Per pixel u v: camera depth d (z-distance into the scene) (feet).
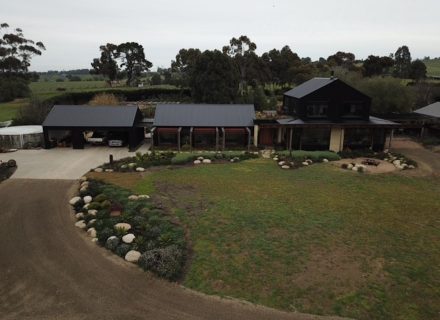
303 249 52.11
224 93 188.03
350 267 47.60
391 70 331.16
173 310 38.99
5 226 58.80
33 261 48.37
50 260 48.55
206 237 55.26
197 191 76.23
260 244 53.26
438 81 250.16
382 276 45.70
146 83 413.39
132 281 44.06
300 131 114.93
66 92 223.71
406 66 322.96
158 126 117.19
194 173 89.92
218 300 40.70
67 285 43.16
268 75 276.21
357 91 114.52
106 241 52.90
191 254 50.26
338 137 114.83
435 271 47.14
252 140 120.16
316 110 116.88
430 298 41.55
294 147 116.98
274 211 65.87
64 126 114.01
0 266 47.11
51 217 62.28
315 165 99.50
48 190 75.82
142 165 94.43
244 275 45.39
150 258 46.96
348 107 116.26
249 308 39.42
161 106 125.49
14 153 109.09
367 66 274.57
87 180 82.23
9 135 115.75
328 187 80.64
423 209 68.54
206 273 45.73
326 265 47.96
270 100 187.11
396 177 89.51
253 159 105.19
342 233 57.57
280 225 59.98
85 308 39.11
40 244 52.95
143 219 59.67
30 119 141.18
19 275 45.11
